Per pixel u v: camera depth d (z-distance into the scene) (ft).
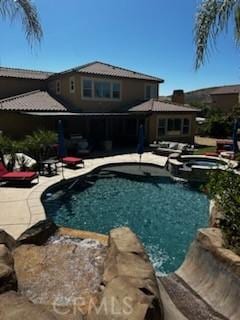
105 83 104.58
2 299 12.93
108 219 41.37
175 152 83.30
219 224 22.09
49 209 45.11
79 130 103.76
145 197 51.26
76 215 42.73
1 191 47.29
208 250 19.95
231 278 17.39
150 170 71.15
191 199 50.11
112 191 54.85
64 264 19.40
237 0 24.21
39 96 102.37
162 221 40.78
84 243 22.58
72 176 59.26
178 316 16.28
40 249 21.33
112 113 98.37
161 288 18.89
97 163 73.61
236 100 203.41
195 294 19.03
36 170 62.08
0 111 84.53
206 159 74.38
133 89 112.78
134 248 17.51
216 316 16.84
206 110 179.52
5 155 60.49
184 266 22.36
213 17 25.16
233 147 79.05
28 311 11.94
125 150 96.37
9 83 106.93
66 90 102.47
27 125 90.07
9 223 33.32
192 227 38.73
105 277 15.85
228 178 21.49
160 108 103.45
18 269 18.72
